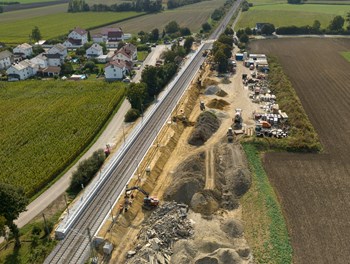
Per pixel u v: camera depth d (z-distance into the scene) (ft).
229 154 259.60
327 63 465.47
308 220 199.11
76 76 439.63
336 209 206.90
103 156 259.60
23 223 205.26
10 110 348.79
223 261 168.96
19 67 444.55
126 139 288.30
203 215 204.74
